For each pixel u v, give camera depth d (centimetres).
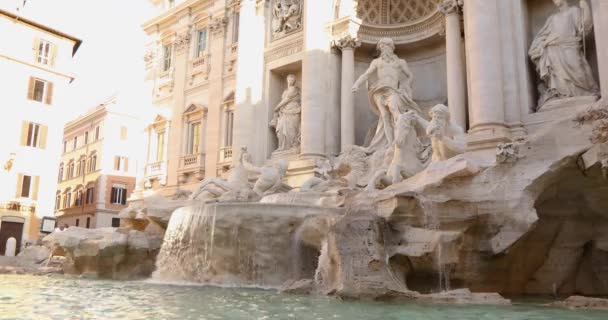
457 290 1029
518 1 1811
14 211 3956
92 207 5625
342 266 1028
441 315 785
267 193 2084
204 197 2170
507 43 1766
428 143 1706
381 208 1202
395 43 2536
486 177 1180
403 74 2247
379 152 2038
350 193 1407
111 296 1075
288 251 1392
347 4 2512
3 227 3894
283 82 2914
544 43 1744
